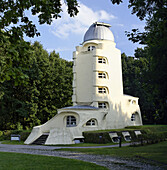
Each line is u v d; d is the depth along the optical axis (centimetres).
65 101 4656
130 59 5694
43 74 4341
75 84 3578
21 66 820
